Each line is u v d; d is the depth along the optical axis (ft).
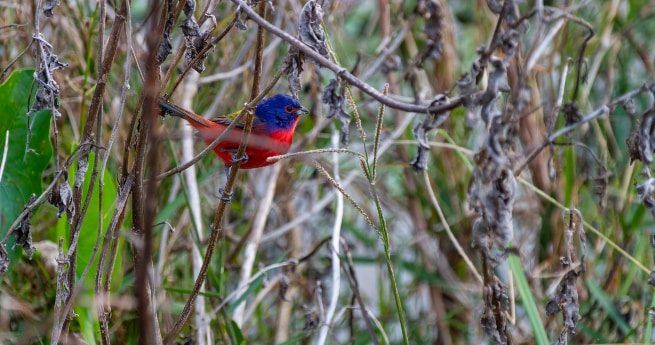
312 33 22.91
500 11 23.39
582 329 35.22
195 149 38.22
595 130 38.14
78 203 24.21
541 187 38.27
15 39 34.40
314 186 41.04
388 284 41.63
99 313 24.32
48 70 23.70
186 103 34.37
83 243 27.07
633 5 42.14
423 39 42.29
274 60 38.11
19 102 27.89
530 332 37.63
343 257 36.76
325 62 21.62
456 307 42.37
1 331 31.94
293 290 38.91
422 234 42.75
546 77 38.52
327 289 41.22
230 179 24.17
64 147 34.47
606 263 37.58
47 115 28.17
